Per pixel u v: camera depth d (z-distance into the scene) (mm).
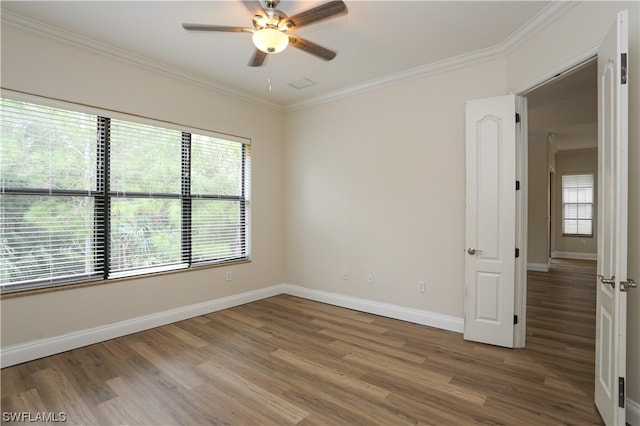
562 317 3980
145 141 3549
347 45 3094
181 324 3664
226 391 2318
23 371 2582
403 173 3814
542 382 2443
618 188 1750
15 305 2709
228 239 4367
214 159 4188
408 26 2770
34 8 2529
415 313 3717
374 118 4035
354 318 3883
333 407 2137
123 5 2500
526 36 2826
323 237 4559
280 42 2227
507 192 3029
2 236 2711
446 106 3504
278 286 4953
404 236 3812
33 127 2834
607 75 1916
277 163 4926
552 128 5836
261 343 3150
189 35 2945
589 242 8617
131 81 3367
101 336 3170
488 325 3123
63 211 3016
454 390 2334
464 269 3410
